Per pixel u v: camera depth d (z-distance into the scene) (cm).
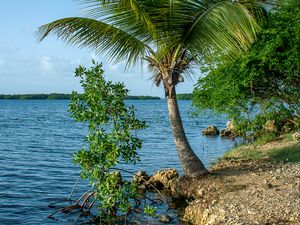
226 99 1847
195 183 1325
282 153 1709
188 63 1323
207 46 1130
